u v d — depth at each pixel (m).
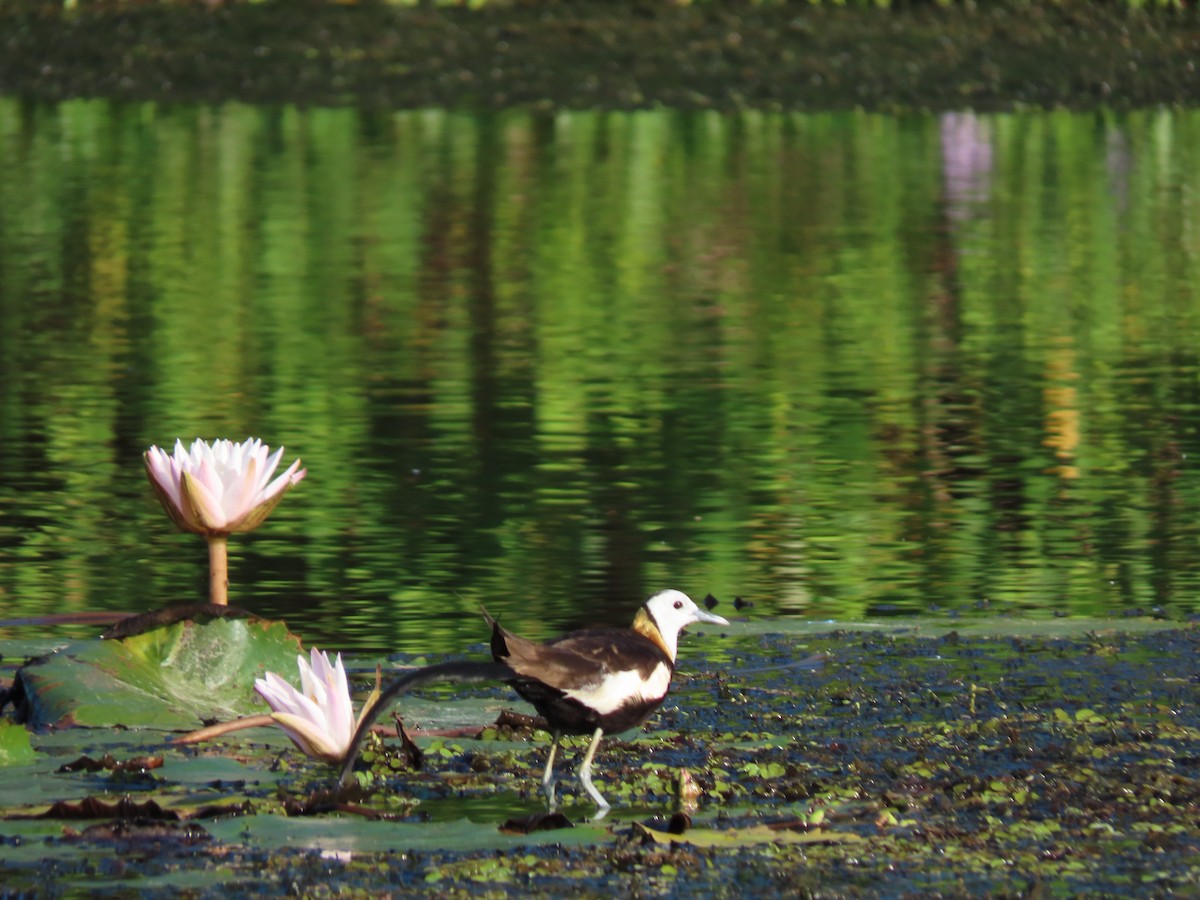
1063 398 17.39
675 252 25.36
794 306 21.92
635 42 41.12
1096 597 11.30
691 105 39.03
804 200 29.58
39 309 21.25
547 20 41.94
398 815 7.29
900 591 11.45
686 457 15.02
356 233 26.47
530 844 6.94
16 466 14.64
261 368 18.30
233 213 27.88
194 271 23.66
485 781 7.82
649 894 6.41
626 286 23.05
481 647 10.01
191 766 7.92
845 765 8.04
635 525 12.98
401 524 12.95
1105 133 36.84
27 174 31.39
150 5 42.09
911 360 19.06
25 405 16.62
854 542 12.64
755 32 41.50
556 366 18.52
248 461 9.04
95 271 23.56
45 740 8.26
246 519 9.13
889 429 16.11
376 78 40.00
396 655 9.80
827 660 9.84
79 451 15.12
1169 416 16.67
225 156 33.34
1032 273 24.16
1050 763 8.03
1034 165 33.34
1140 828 7.16
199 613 9.04
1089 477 14.55
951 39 41.38
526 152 34.03
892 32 41.62
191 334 19.92
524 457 14.95
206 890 6.42
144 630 8.99
